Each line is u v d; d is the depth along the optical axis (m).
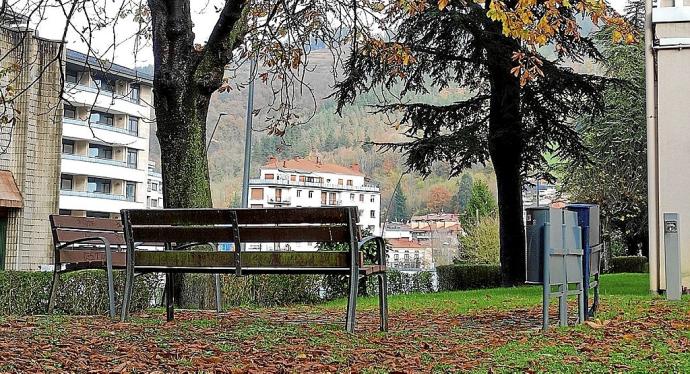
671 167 13.19
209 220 7.69
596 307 9.36
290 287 15.59
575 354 6.00
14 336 6.62
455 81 23.38
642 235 38.91
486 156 23.08
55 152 26.94
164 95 10.96
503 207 23.06
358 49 15.35
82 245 10.09
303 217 7.36
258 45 14.80
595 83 21.80
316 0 14.26
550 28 11.23
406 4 14.47
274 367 5.32
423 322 9.22
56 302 10.65
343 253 7.36
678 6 13.12
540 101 22.23
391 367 5.38
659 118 13.23
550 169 24.73
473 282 25.33
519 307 11.47
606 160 35.38
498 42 20.47
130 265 8.12
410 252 71.56
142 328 7.48
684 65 13.13
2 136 25.72
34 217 26.58
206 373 5.02
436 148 22.48
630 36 11.68
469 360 5.76
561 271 8.18
